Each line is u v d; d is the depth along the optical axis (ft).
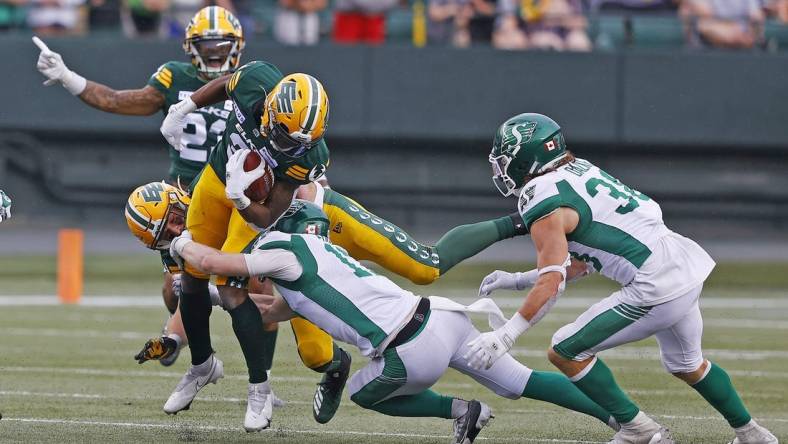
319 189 67.26
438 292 142.31
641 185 191.31
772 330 118.32
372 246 66.28
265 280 71.72
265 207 61.77
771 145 189.37
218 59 77.87
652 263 59.67
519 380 61.31
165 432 67.36
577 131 188.96
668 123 188.85
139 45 188.14
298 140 59.41
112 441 64.23
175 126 68.54
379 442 65.98
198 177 67.10
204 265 58.85
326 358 64.28
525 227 67.46
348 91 188.96
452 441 66.44
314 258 58.29
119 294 140.77
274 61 187.52
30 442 63.36
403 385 57.93
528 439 67.15
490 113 189.57
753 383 87.92
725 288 151.12
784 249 182.39
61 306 130.72
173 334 74.79
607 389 60.54
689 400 81.35
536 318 58.29
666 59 187.83
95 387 83.05
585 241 60.13
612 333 60.23
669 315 59.88
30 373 88.84
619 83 188.34
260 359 64.44
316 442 65.67
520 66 188.44
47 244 182.60
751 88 188.55
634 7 191.21
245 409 75.87
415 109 189.47
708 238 191.62
